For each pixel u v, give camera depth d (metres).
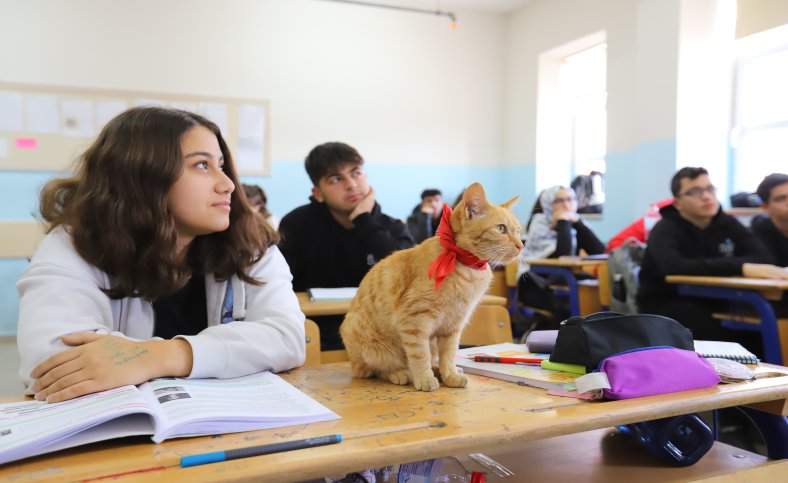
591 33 4.99
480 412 0.67
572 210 3.97
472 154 5.98
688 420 0.88
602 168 5.39
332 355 1.42
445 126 5.84
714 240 2.64
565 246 3.75
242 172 5.06
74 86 4.50
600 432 1.04
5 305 4.34
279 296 1.04
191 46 4.87
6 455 0.50
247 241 1.07
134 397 0.63
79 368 0.69
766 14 3.72
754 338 2.38
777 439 0.88
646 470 0.87
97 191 0.92
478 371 0.90
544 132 5.70
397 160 5.65
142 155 0.91
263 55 5.11
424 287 0.82
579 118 5.70
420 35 5.68
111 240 0.90
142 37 4.72
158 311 1.05
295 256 2.17
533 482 0.84
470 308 0.87
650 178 4.37
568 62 5.72
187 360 0.77
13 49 4.36
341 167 2.11
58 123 4.46
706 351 0.93
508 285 3.50
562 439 1.01
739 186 4.16
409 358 0.82
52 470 0.50
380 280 0.90
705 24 4.12
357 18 5.42
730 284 2.09
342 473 0.53
